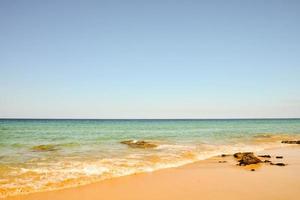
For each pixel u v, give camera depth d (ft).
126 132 159.94
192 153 69.82
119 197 34.04
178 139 108.99
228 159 62.44
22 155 62.95
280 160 62.95
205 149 78.23
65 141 99.60
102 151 71.15
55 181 40.50
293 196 34.58
